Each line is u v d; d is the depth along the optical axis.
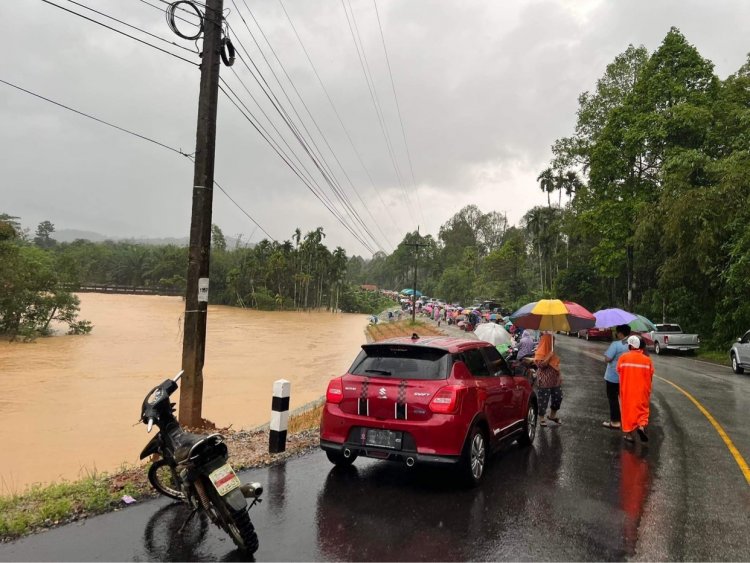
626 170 38.69
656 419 10.12
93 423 13.54
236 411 15.08
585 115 44.44
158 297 102.81
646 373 8.13
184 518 4.80
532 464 6.87
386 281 183.00
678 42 36.53
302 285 93.25
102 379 20.91
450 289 98.12
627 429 8.17
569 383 15.16
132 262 127.56
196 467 4.33
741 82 35.38
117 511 4.95
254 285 92.88
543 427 9.25
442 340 6.49
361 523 4.77
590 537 4.57
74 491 5.39
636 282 43.53
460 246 129.12
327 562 3.98
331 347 35.12
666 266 29.70
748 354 18.44
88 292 102.31
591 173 39.84
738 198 26.53
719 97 35.84
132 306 74.94
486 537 4.51
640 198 37.19
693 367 21.36
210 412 14.84
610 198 39.56
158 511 4.97
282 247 95.06
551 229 65.50
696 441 8.30
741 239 23.78
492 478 6.23
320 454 7.18
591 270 50.88
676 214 28.30
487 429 6.27
